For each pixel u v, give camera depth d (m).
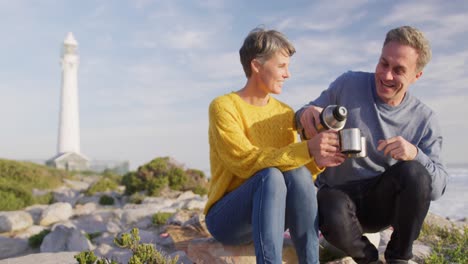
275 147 2.95
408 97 3.04
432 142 3.06
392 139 2.75
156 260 3.36
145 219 9.66
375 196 2.97
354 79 3.14
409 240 2.75
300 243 2.64
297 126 3.06
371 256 2.86
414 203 2.68
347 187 3.10
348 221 2.80
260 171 2.60
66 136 49.31
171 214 9.29
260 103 2.97
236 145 2.70
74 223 10.38
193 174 16.42
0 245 8.88
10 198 14.77
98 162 42.31
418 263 4.29
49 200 16.70
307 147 2.58
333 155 2.59
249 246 3.11
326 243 3.59
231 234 2.92
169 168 16.30
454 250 4.59
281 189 2.51
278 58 2.81
